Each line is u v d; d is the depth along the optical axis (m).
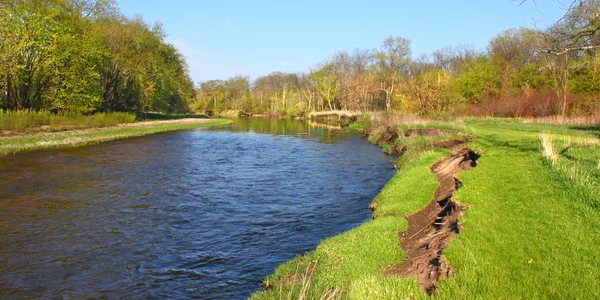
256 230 10.78
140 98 50.94
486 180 10.52
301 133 43.12
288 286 6.89
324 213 12.41
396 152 24.58
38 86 33.84
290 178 17.89
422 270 6.93
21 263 8.38
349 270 7.20
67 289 7.32
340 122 60.84
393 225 9.74
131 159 22.23
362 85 61.19
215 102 103.25
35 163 19.62
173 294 7.22
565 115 29.59
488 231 7.27
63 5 36.16
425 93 35.25
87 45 35.06
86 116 37.69
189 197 14.27
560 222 7.18
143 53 48.50
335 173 19.03
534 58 40.97
